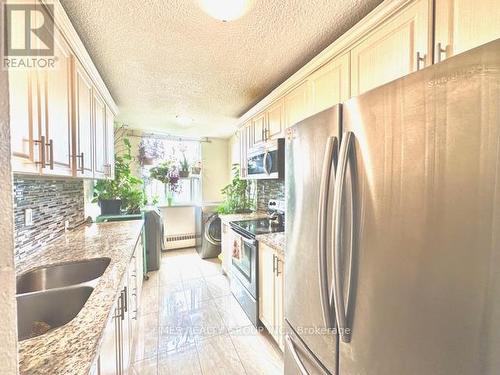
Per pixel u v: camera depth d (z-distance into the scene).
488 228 0.52
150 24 1.37
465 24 0.87
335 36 1.51
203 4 1.18
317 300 1.07
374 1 1.21
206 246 3.99
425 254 0.63
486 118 0.52
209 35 1.48
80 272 1.43
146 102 2.73
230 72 1.99
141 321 2.23
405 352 0.69
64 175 1.31
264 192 3.31
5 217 0.35
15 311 0.36
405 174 0.68
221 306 2.50
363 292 0.81
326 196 0.94
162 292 2.81
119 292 1.07
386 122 0.74
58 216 1.95
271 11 1.27
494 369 0.51
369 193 0.79
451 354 0.58
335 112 0.95
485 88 0.52
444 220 0.59
